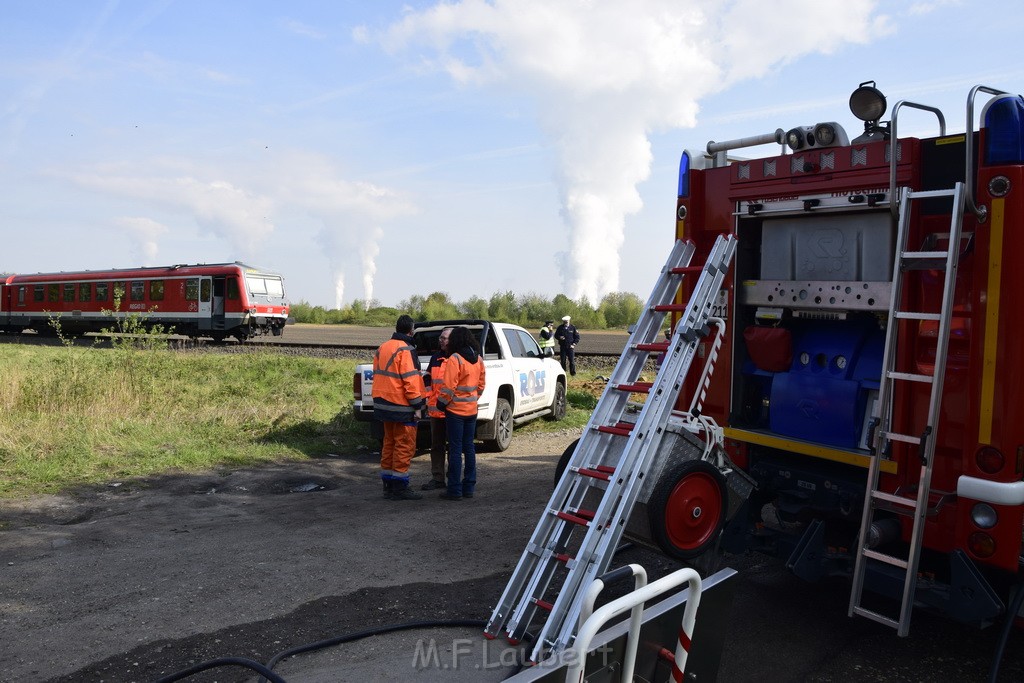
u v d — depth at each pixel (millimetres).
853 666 4191
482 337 10672
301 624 4676
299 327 50844
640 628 3049
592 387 16938
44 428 9633
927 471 3781
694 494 4559
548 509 4629
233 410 12109
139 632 4520
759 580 5551
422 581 5434
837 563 4469
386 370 7750
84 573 5496
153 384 12945
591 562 4160
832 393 4723
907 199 4031
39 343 33156
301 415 11984
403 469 7789
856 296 4570
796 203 4801
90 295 37469
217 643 4383
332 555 5941
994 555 3693
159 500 7633
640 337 5230
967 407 3809
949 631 4684
